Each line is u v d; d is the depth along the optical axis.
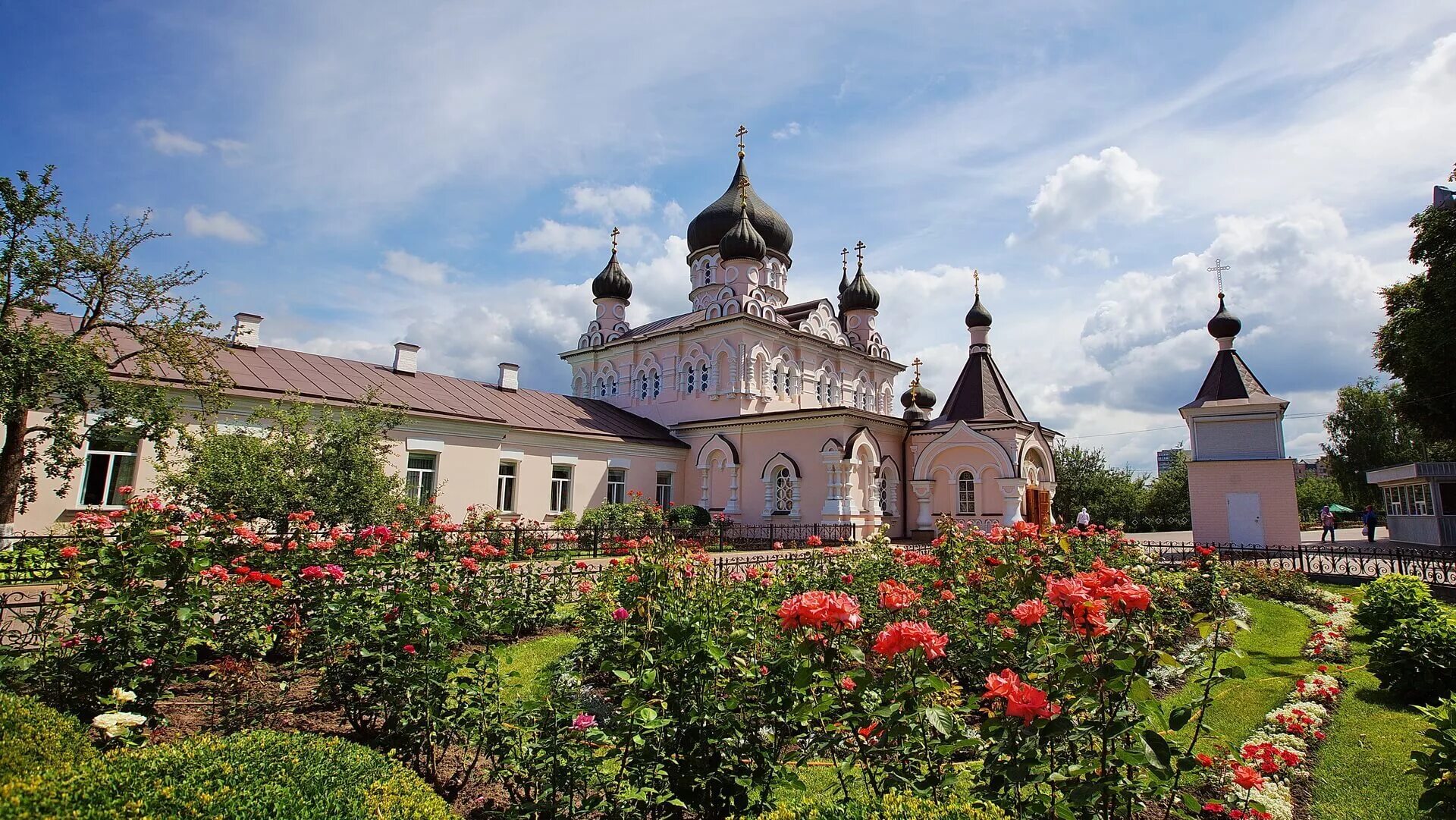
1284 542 27.84
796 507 29.30
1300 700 8.66
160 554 6.79
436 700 5.90
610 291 39.59
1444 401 28.67
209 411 17.72
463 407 25.55
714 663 5.33
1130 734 4.09
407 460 23.11
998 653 7.88
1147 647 3.98
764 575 9.77
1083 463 55.00
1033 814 4.11
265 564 9.26
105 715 4.82
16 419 14.21
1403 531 36.91
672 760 4.93
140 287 16.34
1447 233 25.67
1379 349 31.08
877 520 29.41
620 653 6.97
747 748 5.17
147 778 3.82
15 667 6.12
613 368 37.59
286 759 4.23
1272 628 13.58
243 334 23.06
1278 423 28.69
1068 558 11.43
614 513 25.75
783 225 38.44
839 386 38.59
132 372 18.19
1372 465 55.75
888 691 4.43
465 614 7.00
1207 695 4.38
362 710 6.82
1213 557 13.41
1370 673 10.12
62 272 15.34
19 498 16.52
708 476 32.06
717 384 32.53
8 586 12.01
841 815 3.55
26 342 13.63
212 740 4.42
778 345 34.28
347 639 6.88
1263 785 6.07
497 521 19.47
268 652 8.82
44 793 3.54
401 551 8.88
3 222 14.56
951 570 10.78
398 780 4.17
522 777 5.14
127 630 6.43
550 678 7.84
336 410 21.41
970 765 5.24
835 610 4.26
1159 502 57.06
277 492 15.55
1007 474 28.11
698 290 38.09
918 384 39.56
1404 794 6.36
